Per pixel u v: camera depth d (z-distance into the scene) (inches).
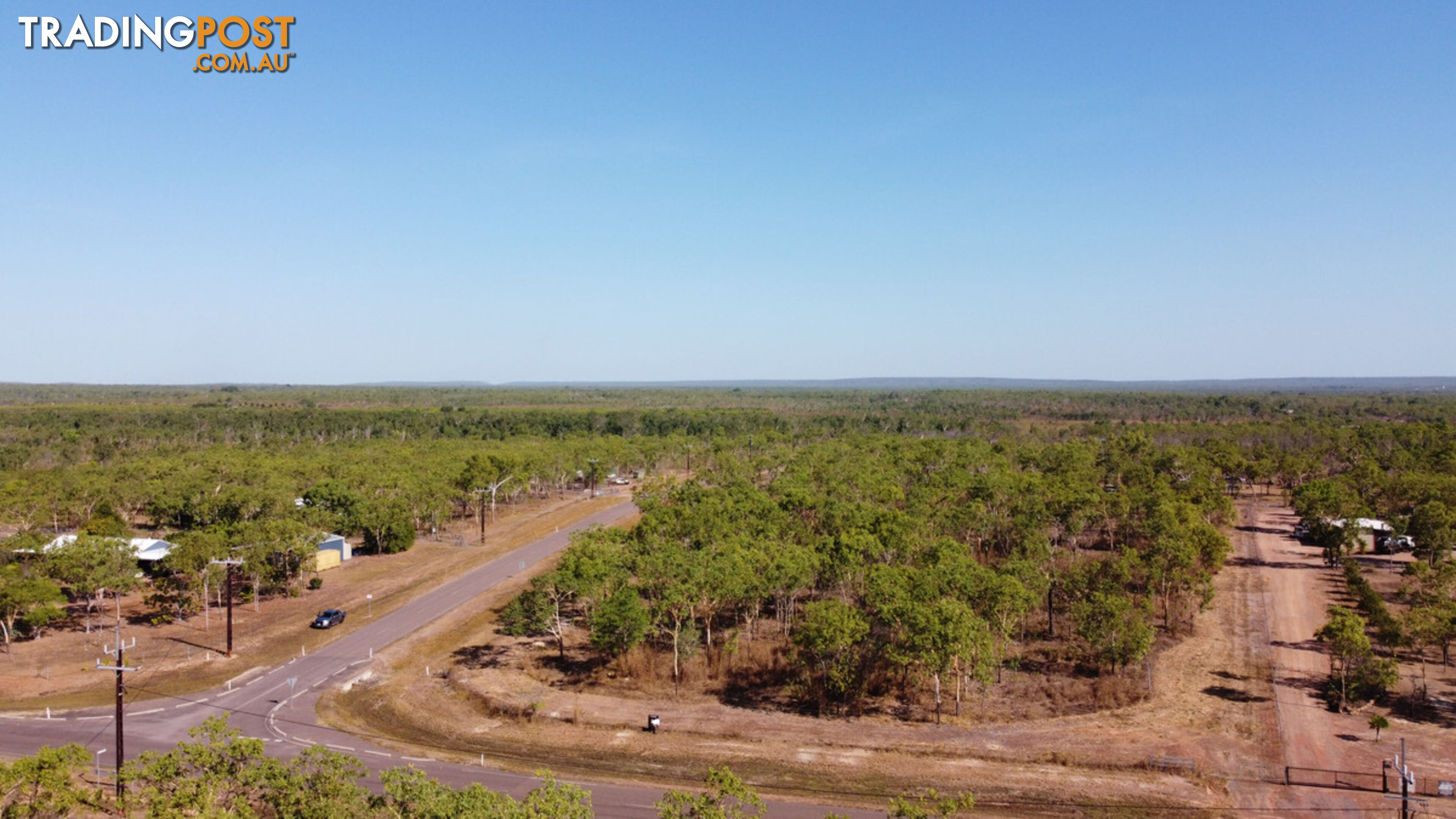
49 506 4165.8
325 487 4170.8
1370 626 2755.9
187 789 1293.1
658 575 2420.0
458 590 3304.6
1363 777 1729.8
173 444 7076.8
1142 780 1732.3
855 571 2632.9
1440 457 5403.5
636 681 2317.9
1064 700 2158.0
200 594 3034.0
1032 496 3602.4
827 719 2055.9
